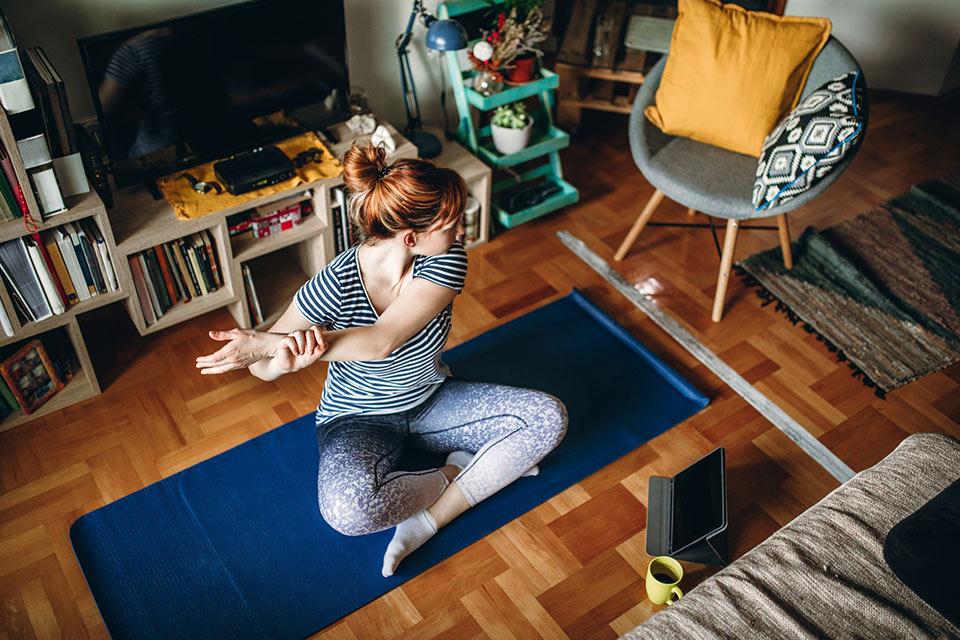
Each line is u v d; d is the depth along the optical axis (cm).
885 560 160
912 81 387
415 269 178
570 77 333
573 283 289
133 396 243
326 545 208
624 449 234
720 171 263
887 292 288
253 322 265
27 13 220
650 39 320
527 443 207
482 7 287
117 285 230
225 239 239
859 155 352
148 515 213
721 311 274
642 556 209
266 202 242
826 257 299
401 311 173
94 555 204
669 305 281
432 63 311
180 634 190
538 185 316
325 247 264
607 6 326
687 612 158
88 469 224
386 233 166
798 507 222
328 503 195
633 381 255
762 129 264
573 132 357
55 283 218
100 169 222
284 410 242
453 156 290
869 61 384
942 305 284
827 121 240
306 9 241
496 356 261
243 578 201
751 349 266
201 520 213
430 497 207
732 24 265
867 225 315
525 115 293
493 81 285
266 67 244
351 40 284
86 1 227
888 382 257
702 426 242
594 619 196
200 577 201
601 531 214
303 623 192
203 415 239
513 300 281
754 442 238
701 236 310
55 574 201
